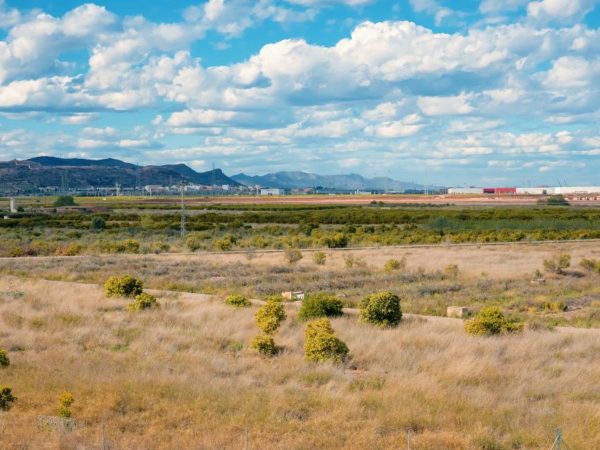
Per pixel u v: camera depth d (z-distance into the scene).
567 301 34.34
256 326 25.62
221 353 21.34
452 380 17.72
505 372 18.81
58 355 20.22
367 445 12.82
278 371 18.64
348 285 41.19
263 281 42.75
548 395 16.67
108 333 23.89
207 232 97.56
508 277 44.94
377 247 72.12
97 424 14.06
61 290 36.50
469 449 12.77
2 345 21.55
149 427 13.91
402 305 32.81
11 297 32.84
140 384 16.81
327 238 72.62
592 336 24.12
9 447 12.39
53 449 12.44
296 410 14.97
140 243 75.56
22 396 15.77
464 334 24.36
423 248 70.19
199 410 14.95
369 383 17.31
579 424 14.09
